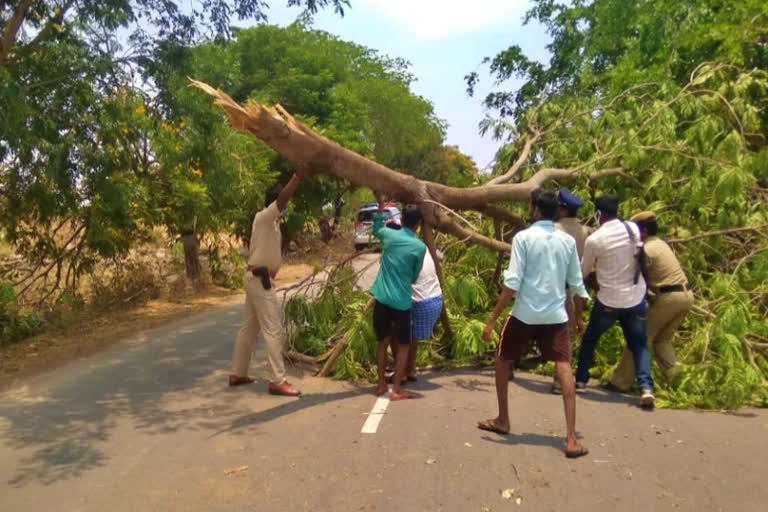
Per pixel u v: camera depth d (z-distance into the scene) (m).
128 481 4.60
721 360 6.22
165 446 5.25
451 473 4.56
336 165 6.60
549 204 5.07
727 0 11.39
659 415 5.81
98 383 7.25
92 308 12.84
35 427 5.79
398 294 6.21
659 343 6.48
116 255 13.59
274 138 6.24
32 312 11.31
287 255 20.61
